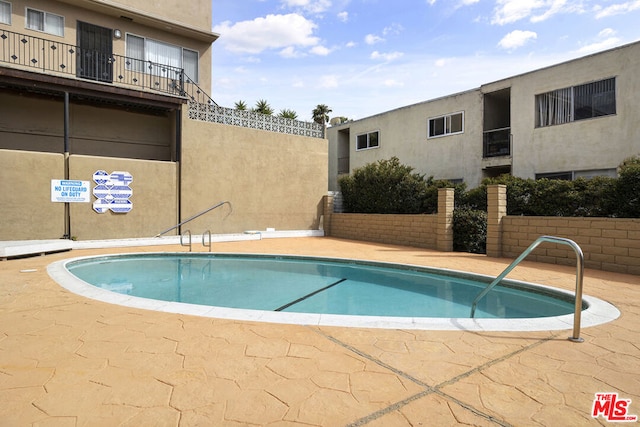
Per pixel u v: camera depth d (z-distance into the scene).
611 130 10.54
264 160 12.77
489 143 13.71
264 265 8.01
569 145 11.42
